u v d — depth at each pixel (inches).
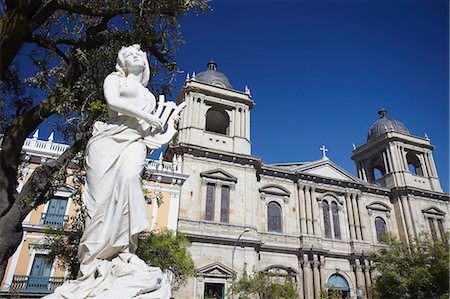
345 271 1384.1
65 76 325.7
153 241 713.0
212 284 1140.5
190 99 1396.4
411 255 1095.6
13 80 346.6
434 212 1609.3
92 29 348.5
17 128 286.2
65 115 309.9
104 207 128.0
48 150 992.9
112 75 157.9
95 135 143.7
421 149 1782.7
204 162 1291.8
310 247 1339.8
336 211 1509.6
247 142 1402.6
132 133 144.6
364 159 1910.7
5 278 844.0
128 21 371.2
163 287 115.6
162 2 352.5
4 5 286.7
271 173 1450.5
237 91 1485.0
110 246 122.2
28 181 295.7
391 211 1616.6
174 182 1137.4
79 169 349.4
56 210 949.2
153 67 386.3
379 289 1118.4
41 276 874.1
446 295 923.4
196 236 1139.3
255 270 1117.7
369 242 1475.1
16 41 266.2
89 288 110.1
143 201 132.1
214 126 1614.2
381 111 2016.5
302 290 1286.9
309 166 1541.6
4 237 261.3
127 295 104.7
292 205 1432.1
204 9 361.7
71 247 550.9
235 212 1250.6
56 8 308.5
